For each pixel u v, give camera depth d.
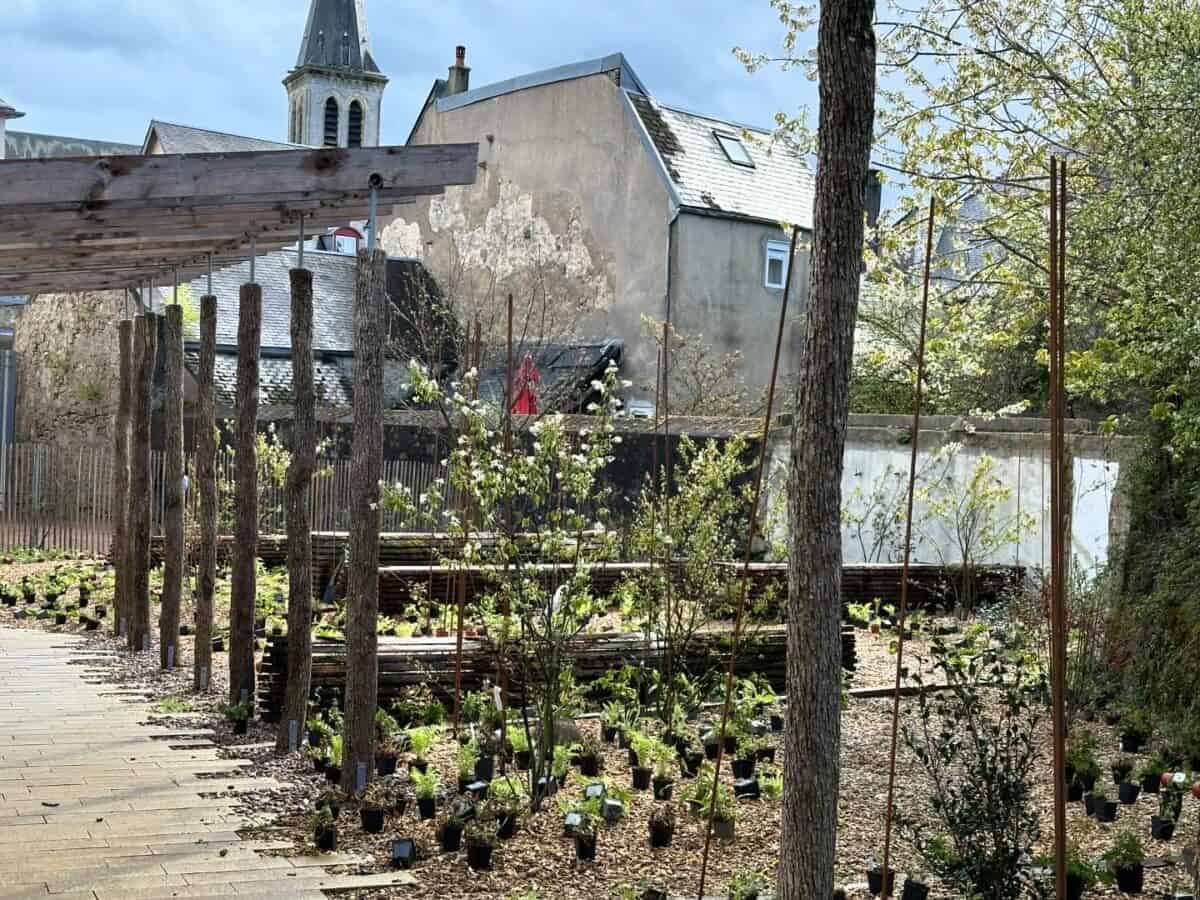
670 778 7.58
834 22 4.03
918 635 14.19
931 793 7.79
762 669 10.82
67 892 5.50
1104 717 10.43
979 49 13.03
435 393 7.68
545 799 7.43
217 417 23.30
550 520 7.85
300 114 72.06
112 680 11.02
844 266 4.03
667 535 9.82
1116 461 14.15
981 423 17.95
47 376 26.97
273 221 8.79
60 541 21.28
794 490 4.08
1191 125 10.00
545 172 29.78
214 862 6.05
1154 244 9.91
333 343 28.53
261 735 9.00
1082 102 12.24
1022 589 13.77
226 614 14.17
